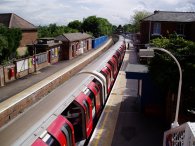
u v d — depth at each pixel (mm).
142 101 18781
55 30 69500
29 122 9898
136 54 52906
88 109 14727
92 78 18656
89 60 46000
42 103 12188
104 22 97875
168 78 15500
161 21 41406
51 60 41000
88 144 14312
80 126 14242
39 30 63906
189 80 14992
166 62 15695
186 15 42312
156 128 16500
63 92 14078
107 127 16469
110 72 24875
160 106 18422
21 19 49844
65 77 32312
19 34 37531
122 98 22297
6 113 18594
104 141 14719
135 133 15758
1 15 48625
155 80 16812
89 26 93562
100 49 60562
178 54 15578
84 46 57094
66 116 14383
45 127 9898
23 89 25828
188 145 7965
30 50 40406
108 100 21750
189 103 16219
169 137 11016
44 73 33750
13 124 9805
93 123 16766
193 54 15391
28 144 8539
